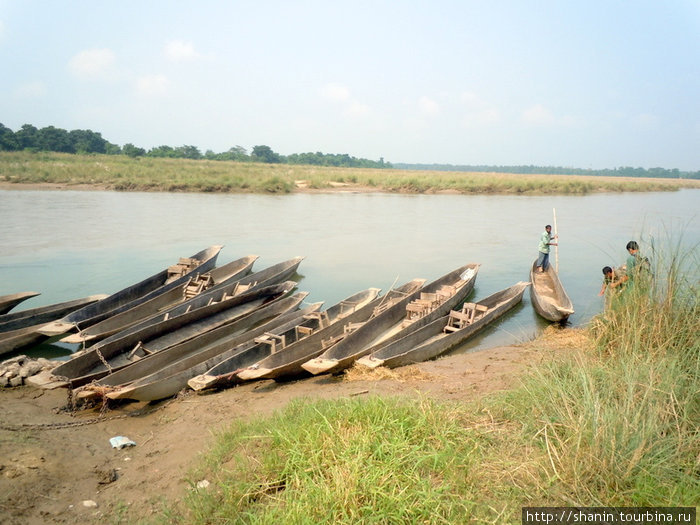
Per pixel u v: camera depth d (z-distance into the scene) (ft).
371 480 13.89
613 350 22.62
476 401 19.67
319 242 71.46
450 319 37.01
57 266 53.16
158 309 40.65
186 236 71.97
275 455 16.39
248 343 30.55
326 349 29.81
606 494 13.00
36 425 21.83
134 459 19.48
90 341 33.35
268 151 393.91
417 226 88.22
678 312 21.68
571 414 15.80
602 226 91.81
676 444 14.28
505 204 128.98
